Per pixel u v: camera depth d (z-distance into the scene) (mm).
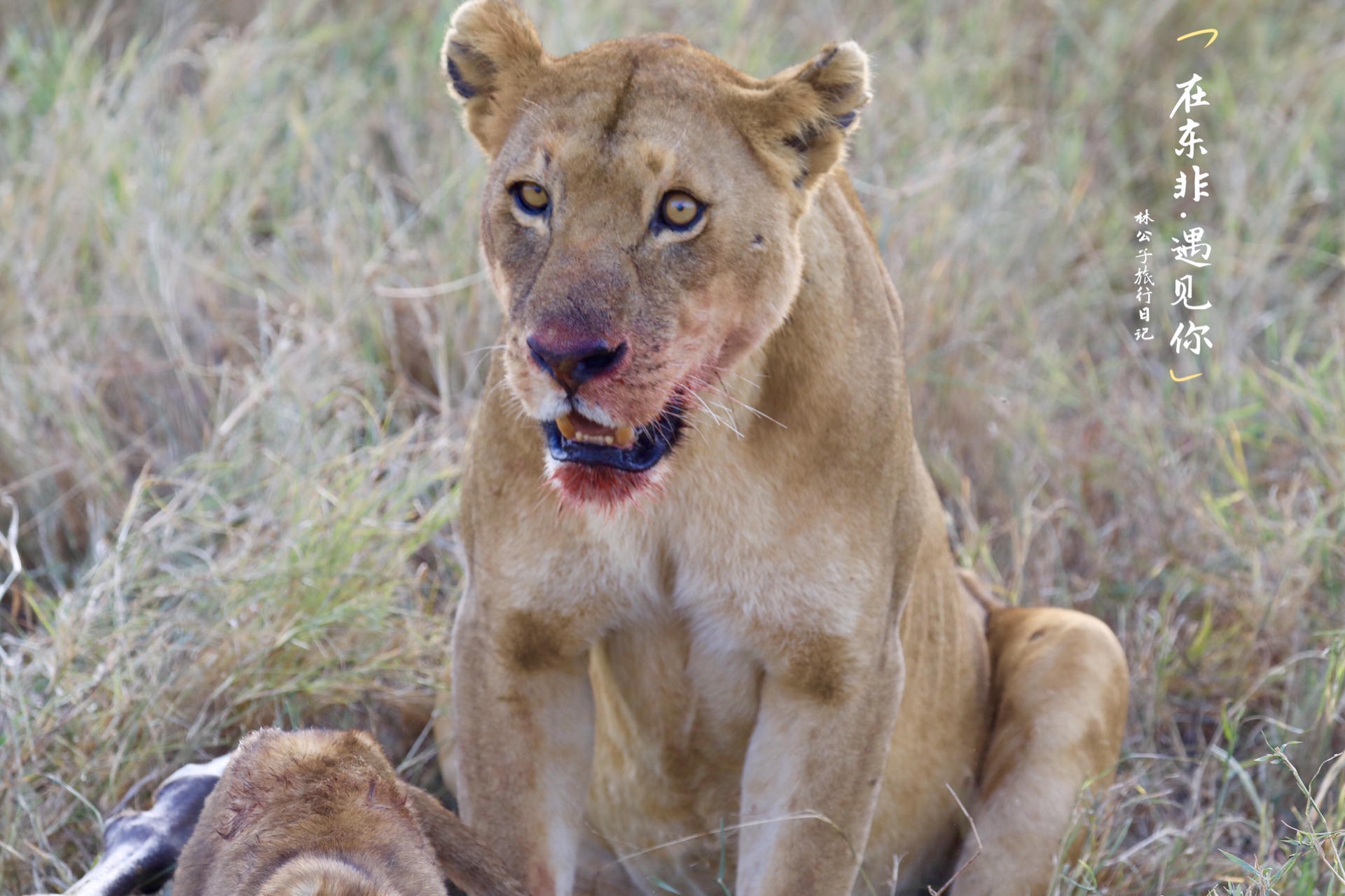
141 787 7164
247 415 9125
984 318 10594
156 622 7812
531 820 6102
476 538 6047
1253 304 11023
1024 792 6742
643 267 5266
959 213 11305
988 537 9055
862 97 5676
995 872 6684
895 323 6309
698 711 6176
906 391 6262
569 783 6168
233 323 10266
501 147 5816
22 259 10023
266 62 12312
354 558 7988
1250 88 13242
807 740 5980
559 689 6086
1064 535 9430
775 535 5742
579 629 5949
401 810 6090
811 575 5781
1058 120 12867
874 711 6012
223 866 5895
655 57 5496
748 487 5691
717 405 5566
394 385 9953
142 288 9938
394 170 12016
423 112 12188
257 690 7402
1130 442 9758
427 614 8352
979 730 7219
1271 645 8438
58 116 11148
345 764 6203
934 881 7141
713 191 5340
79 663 7551
